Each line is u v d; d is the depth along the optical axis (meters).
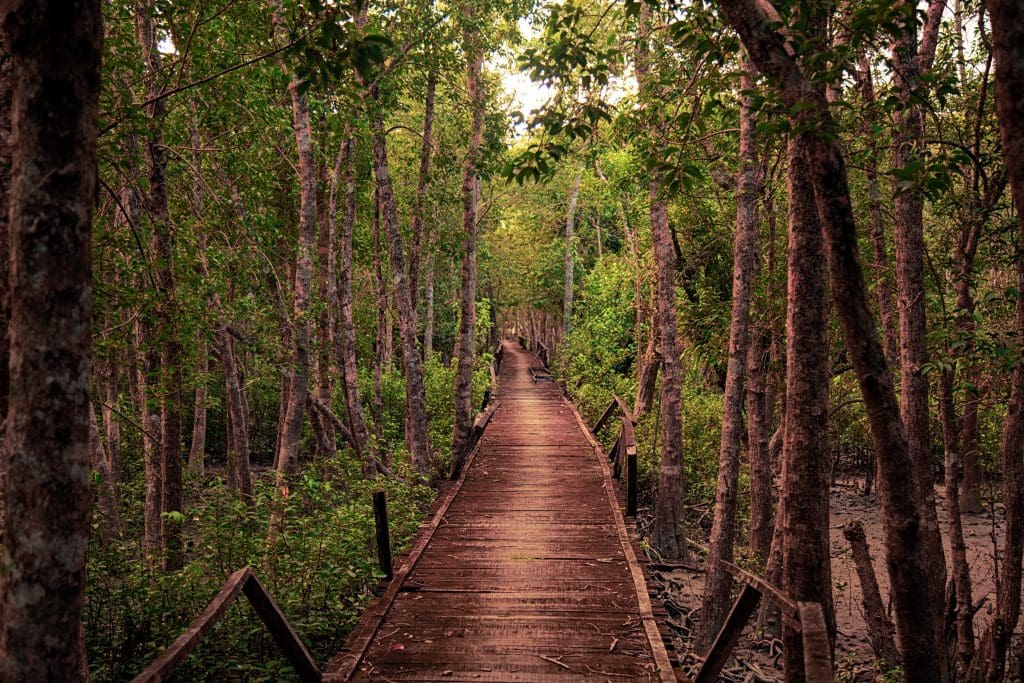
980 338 6.71
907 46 6.70
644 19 11.77
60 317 2.40
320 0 4.34
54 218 2.38
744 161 10.74
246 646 6.07
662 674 4.90
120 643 6.01
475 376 25.12
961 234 7.82
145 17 8.36
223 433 24.83
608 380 26.02
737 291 11.10
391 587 6.60
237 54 8.91
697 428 19.97
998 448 16.38
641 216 18.11
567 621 5.92
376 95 13.62
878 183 10.45
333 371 18.62
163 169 8.32
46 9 2.34
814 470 5.33
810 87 4.20
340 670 4.98
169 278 7.74
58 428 2.39
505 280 34.75
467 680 4.89
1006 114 3.04
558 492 10.58
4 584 2.39
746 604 4.09
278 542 7.42
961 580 7.64
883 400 4.28
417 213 17.94
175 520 7.15
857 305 4.24
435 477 15.05
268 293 11.73
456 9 13.66
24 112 2.38
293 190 17.80
